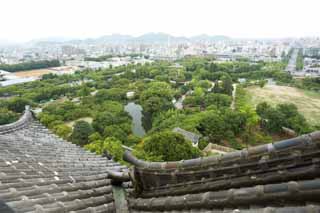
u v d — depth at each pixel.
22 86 91.69
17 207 3.88
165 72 113.94
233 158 4.05
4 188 4.41
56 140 10.46
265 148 3.76
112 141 33.12
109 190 5.62
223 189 3.87
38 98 76.75
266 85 95.06
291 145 3.51
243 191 3.26
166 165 4.84
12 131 9.44
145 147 29.83
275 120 46.53
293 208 2.66
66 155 8.45
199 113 50.06
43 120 49.59
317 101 72.69
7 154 6.54
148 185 5.12
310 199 2.70
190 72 112.69
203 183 4.25
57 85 92.56
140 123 58.84
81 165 7.58
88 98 71.50
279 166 3.52
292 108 52.41
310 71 121.12
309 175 3.14
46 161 6.92
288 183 2.91
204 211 3.59
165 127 45.00
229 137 41.47
